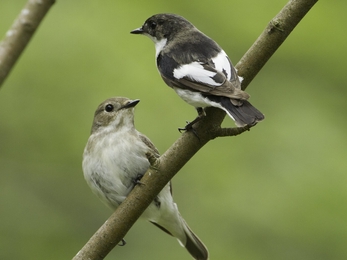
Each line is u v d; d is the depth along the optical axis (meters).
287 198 12.12
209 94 7.03
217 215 12.20
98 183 8.53
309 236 11.73
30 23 6.51
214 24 14.17
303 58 14.19
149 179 7.12
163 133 12.59
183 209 12.30
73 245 12.77
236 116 6.66
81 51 13.53
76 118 13.22
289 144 12.88
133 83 13.12
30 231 12.86
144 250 12.25
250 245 11.83
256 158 12.73
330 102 13.77
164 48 8.26
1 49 6.45
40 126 13.27
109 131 8.66
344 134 13.13
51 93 13.35
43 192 13.22
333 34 13.95
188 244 9.14
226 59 7.69
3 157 13.31
